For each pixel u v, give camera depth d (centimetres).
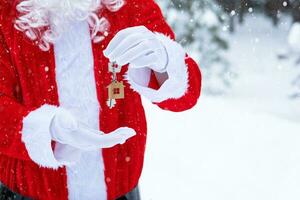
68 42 220
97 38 221
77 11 218
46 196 226
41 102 221
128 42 207
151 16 230
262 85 978
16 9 218
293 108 856
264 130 611
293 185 463
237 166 500
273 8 1174
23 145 210
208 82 910
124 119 231
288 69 1016
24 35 218
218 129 609
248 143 565
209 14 904
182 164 498
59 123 206
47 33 217
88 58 221
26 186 227
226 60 928
